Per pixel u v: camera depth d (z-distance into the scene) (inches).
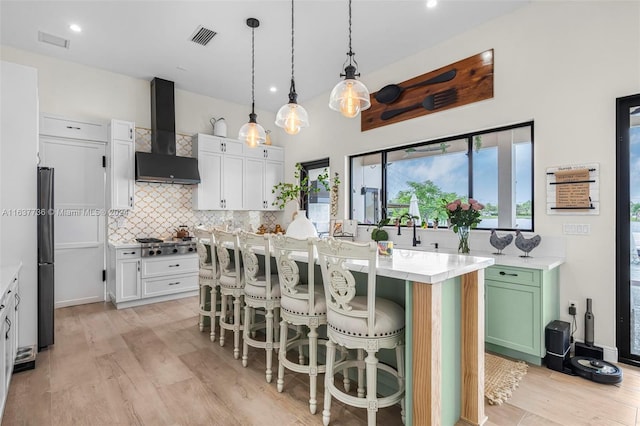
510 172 132.3
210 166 202.4
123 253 165.2
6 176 105.0
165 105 186.5
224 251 113.8
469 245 138.8
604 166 104.7
